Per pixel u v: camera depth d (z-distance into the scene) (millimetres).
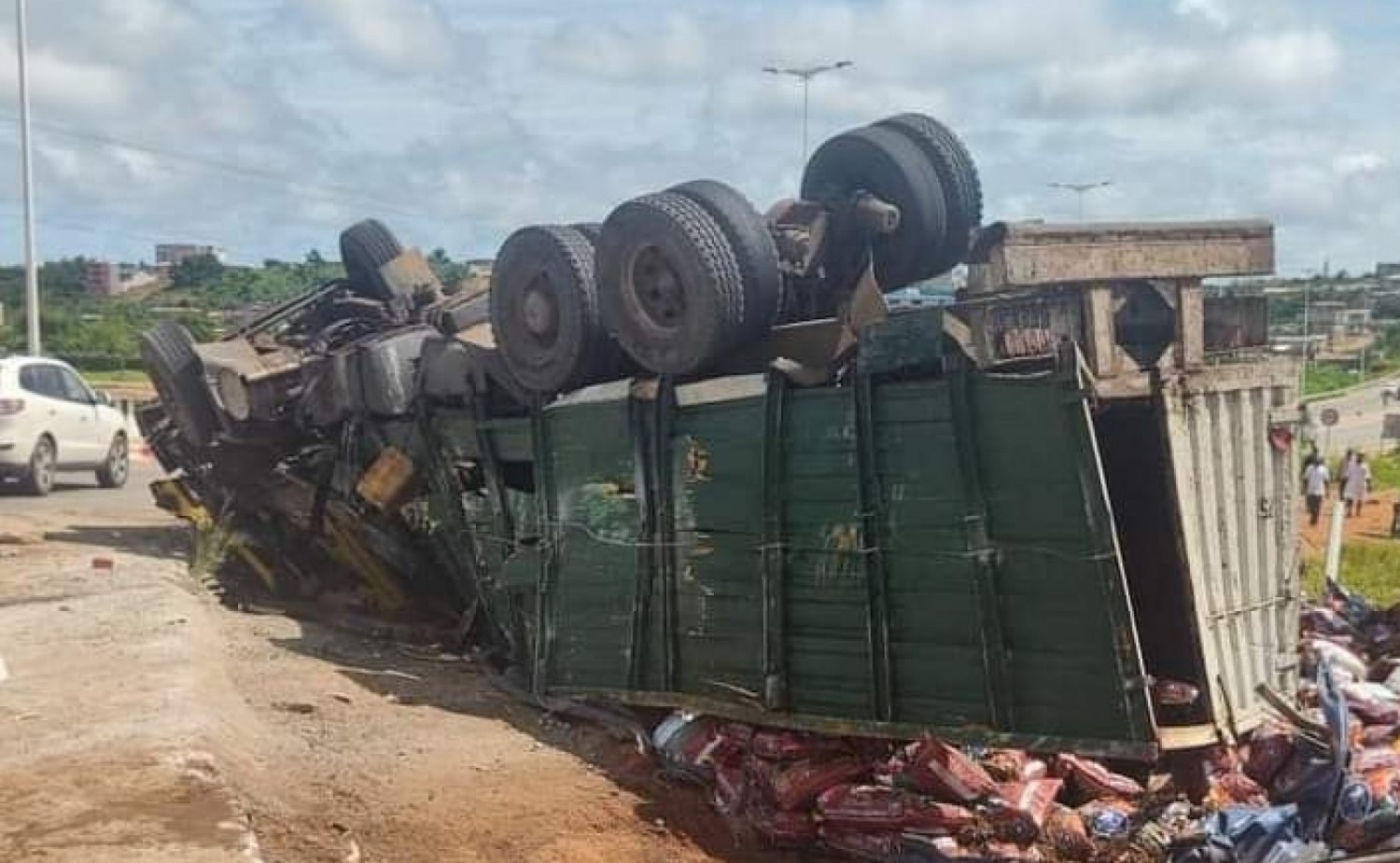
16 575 11758
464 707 8742
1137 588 7383
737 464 7508
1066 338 6410
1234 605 6945
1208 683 6617
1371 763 6754
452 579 11078
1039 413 6285
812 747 7152
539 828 6695
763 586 7379
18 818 5637
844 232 8422
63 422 20219
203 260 75312
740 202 7883
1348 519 28609
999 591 6504
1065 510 6273
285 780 6898
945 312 6566
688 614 7824
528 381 9039
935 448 6672
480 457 9852
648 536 8031
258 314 14094
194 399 13242
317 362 11867
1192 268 7016
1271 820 6137
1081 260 6613
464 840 6457
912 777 6660
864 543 6934
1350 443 46844
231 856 5301
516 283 8977
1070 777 6730
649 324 7973
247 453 12930
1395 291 121188
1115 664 6211
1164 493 7242
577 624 8555
